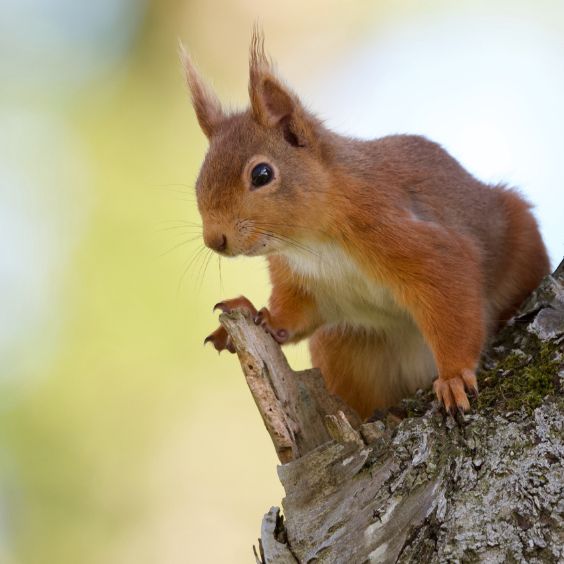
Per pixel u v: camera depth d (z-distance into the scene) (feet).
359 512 25.09
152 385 59.88
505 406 26.45
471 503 24.39
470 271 34.58
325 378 40.57
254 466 59.41
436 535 24.18
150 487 58.54
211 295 60.54
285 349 49.96
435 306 33.81
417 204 36.24
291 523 25.49
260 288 59.67
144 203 63.67
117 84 67.36
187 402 59.52
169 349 60.29
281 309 37.68
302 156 34.91
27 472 57.36
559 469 24.38
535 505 23.91
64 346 59.88
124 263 61.72
